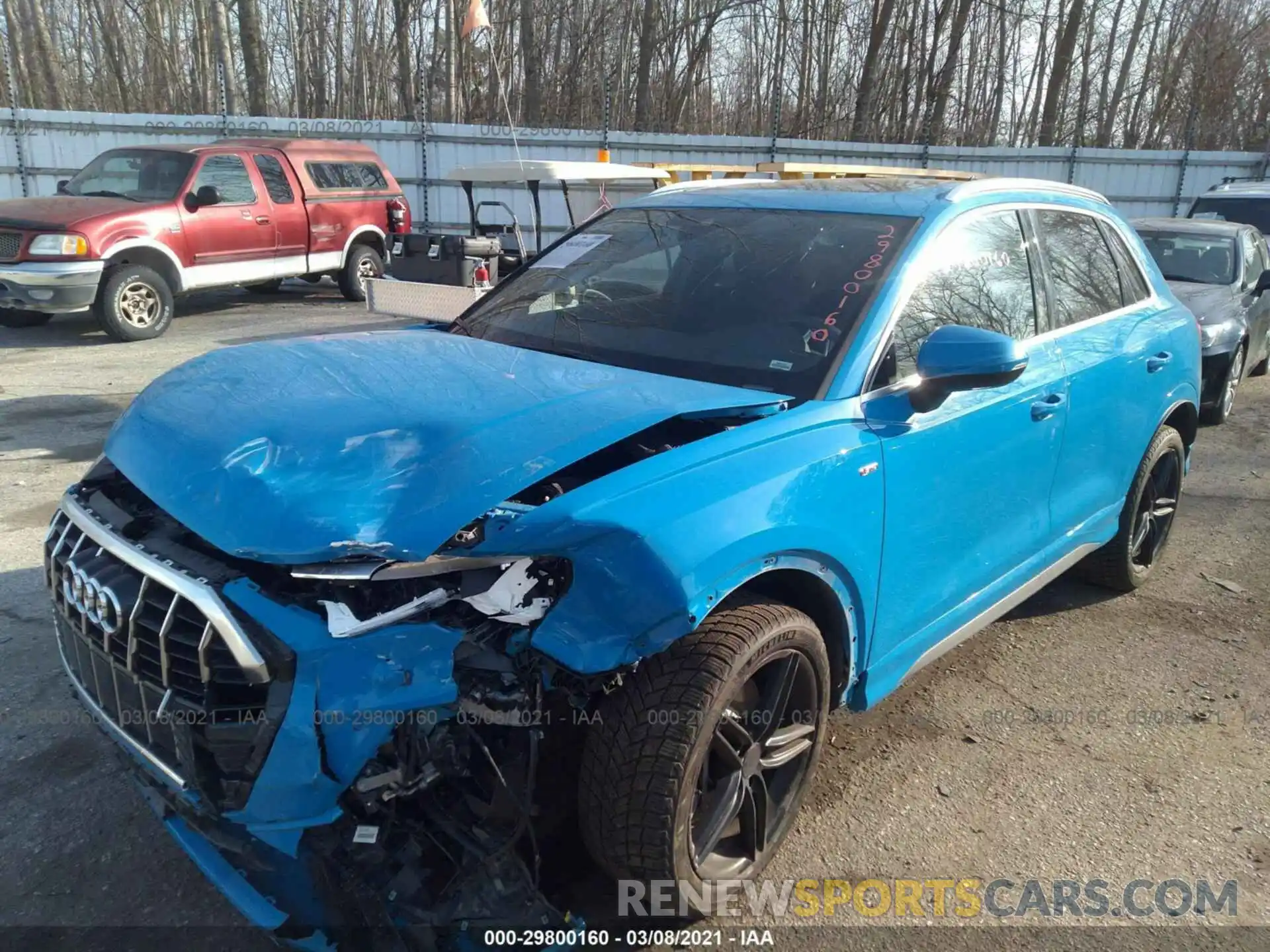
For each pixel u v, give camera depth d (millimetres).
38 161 15602
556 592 2191
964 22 24203
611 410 2512
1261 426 8438
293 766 2029
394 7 24641
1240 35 26938
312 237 12859
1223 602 4816
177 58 26109
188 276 11344
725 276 3385
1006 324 3535
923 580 3102
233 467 2303
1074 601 4812
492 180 8641
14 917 2592
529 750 2236
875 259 3209
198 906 2654
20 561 4824
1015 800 3211
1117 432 4152
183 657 2145
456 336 3553
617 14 23828
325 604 2098
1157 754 3490
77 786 3133
